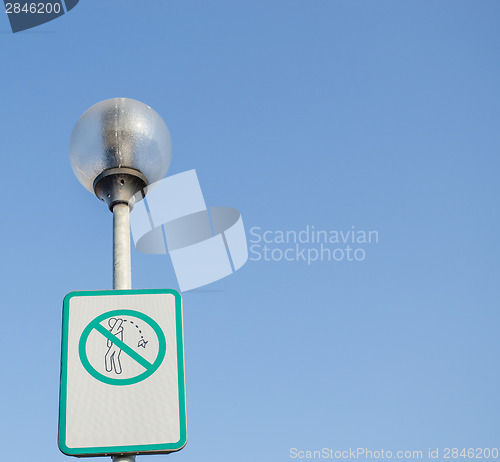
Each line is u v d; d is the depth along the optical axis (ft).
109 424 13.87
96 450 13.64
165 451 13.85
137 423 13.93
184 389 14.35
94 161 17.38
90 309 14.93
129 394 14.17
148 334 14.80
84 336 14.64
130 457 13.85
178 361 14.62
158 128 17.95
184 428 13.99
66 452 13.53
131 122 17.53
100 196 17.62
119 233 16.71
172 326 14.93
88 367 14.34
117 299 15.11
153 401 14.16
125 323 14.88
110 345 14.61
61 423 13.78
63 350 14.46
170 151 18.29
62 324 14.71
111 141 17.31
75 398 14.02
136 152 17.43
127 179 17.30
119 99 17.98
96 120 17.56
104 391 14.15
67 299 14.98
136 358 14.53
